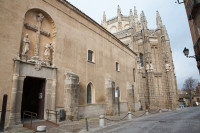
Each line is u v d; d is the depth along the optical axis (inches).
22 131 367.9
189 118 677.3
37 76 494.3
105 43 915.4
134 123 542.3
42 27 564.1
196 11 498.9
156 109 1382.9
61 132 378.0
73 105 550.9
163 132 374.0
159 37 1732.3
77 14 716.0
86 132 387.2
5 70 410.0
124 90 1055.0
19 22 464.4
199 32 511.2
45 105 504.7
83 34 735.7
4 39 420.5
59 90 557.0
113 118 667.4
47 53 545.3
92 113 692.7
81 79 671.8
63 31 622.2
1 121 349.4
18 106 425.1
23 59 463.2
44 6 558.3
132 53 1310.3
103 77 835.4
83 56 710.5
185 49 562.3
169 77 1577.3
